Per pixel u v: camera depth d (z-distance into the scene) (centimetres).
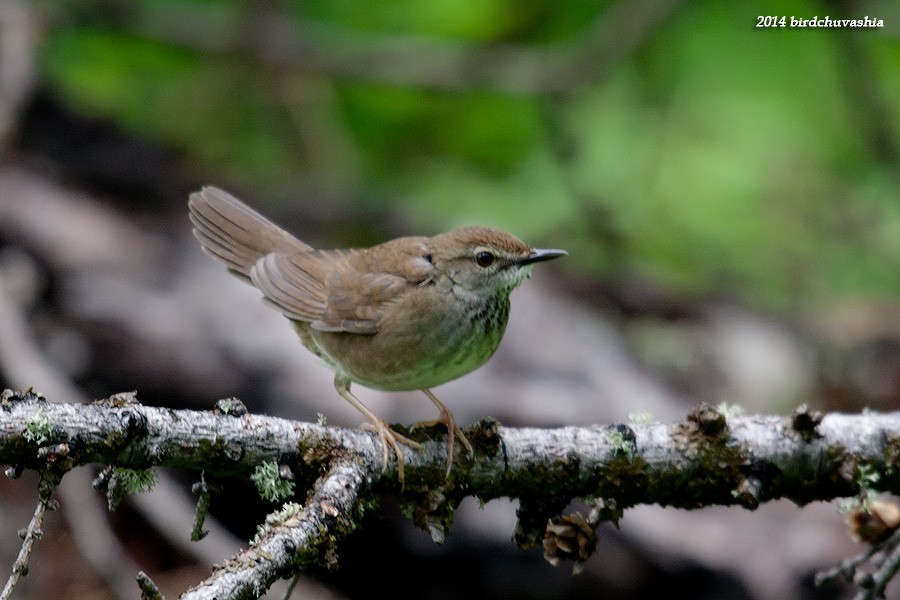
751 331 1396
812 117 1539
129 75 1572
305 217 1432
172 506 955
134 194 1331
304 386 1052
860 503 742
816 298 1490
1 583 984
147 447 622
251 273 911
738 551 1021
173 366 1058
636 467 722
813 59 1529
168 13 1496
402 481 690
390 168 1596
